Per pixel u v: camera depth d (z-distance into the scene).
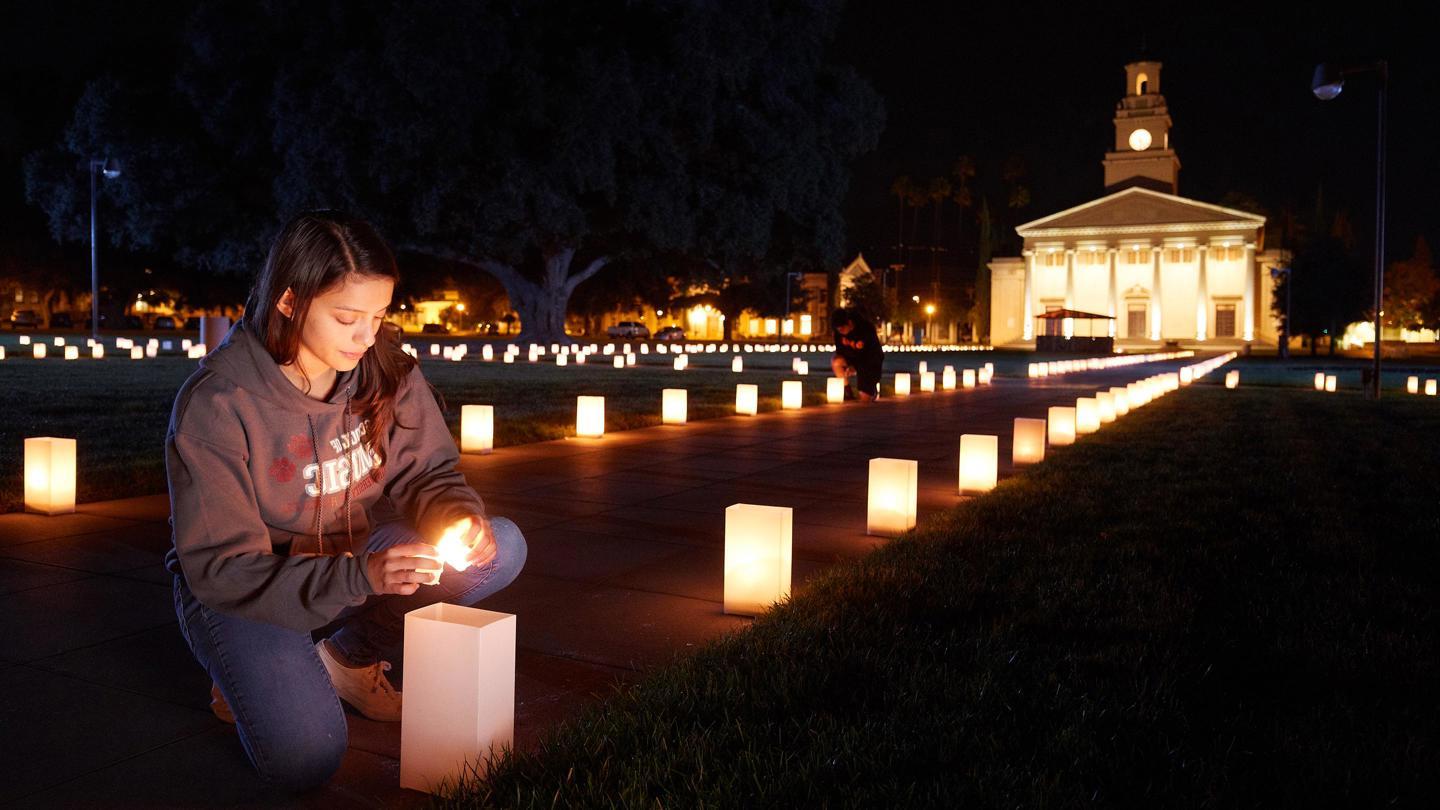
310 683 2.75
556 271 47.75
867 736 3.04
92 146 43.22
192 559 2.55
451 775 2.81
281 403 2.69
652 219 40.81
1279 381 33.09
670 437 12.45
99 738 3.14
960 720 3.21
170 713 3.36
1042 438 10.12
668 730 3.06
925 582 4.98
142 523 6.36
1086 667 3.79
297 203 38.88
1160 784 2.83
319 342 2.62
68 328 72.06
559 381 22.83
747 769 2.82
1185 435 13.16
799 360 28.17
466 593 3.41
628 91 38.59
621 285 59.84
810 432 13.38
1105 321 94.94
